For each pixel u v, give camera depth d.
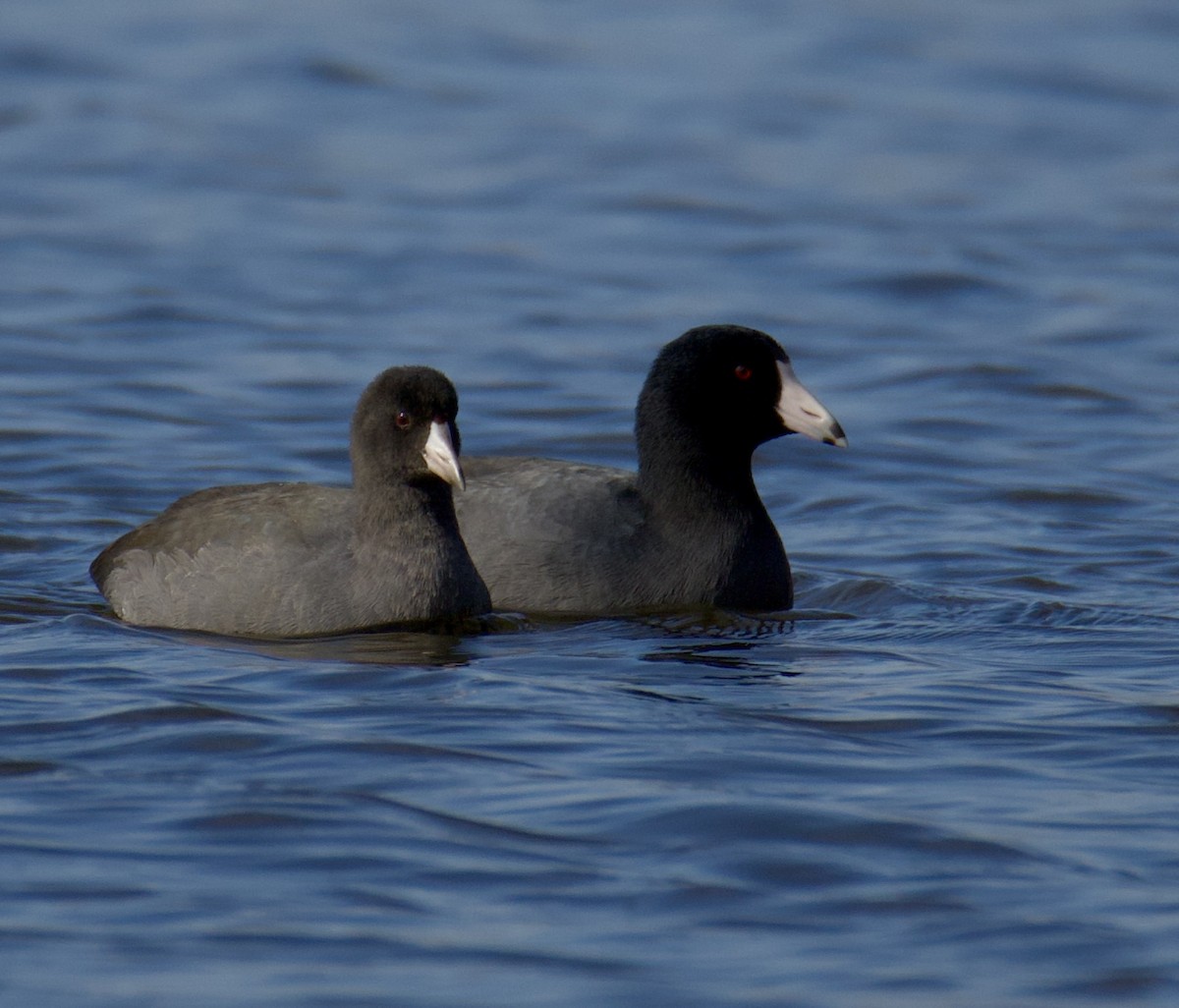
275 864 8.93
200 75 38.78
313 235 28.77
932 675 12.58
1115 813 9.73
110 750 10.54
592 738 10.95
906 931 8.30
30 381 21.31
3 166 32.19
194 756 10.43
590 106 37.41
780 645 13.52
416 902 8.55
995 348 23.88
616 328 24.48
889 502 18.06
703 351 14.91
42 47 40.09
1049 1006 7.60
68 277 26.00
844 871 8.94
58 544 16.09
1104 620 14.16
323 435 19.75
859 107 37.78
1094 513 17.67
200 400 20.86
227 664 12.61
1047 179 33.16
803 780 10.22
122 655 12.80
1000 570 15.81
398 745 10.72
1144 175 33.47
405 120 36.16
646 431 15.08
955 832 9.42
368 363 22.56
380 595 13.96
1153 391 22.11
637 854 9.13
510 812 9.66
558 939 8.18
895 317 25.45
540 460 15.86
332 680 12.20
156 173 32.06
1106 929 8.31
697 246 28.84
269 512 14.48
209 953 8.00
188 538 14.48
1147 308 25.72
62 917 8.32
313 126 35.50
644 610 14.65
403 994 7.65
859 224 30.08
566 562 14.64
